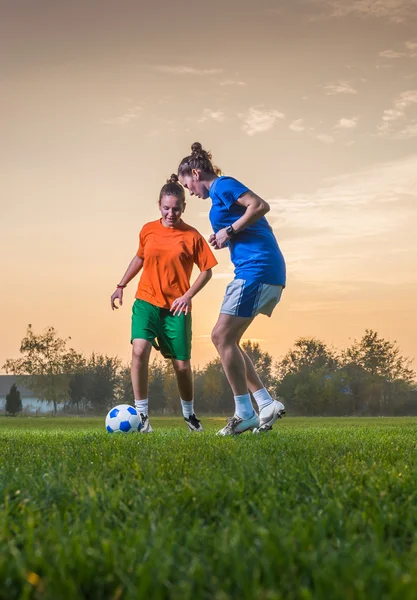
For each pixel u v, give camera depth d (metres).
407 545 1.49
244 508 1.82
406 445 4.51
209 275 7.37
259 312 5.69
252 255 5.62
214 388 58.91
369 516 1.72
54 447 4.36
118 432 7.12
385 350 56.97
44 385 60.50
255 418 5.79
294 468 2.69
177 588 1.12
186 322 7.48
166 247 7.34
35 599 1.12
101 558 1.27
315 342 61.50
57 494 2.09
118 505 1.89
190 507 1.88
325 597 1.06
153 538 1.42
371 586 1.10
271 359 66.69
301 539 1.37
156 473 2.63
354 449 4.06
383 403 57.25
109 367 64.50
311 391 58.78
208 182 5.93
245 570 1.19
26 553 1.31
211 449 3.91
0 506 1.90
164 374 61.97
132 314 7.50
